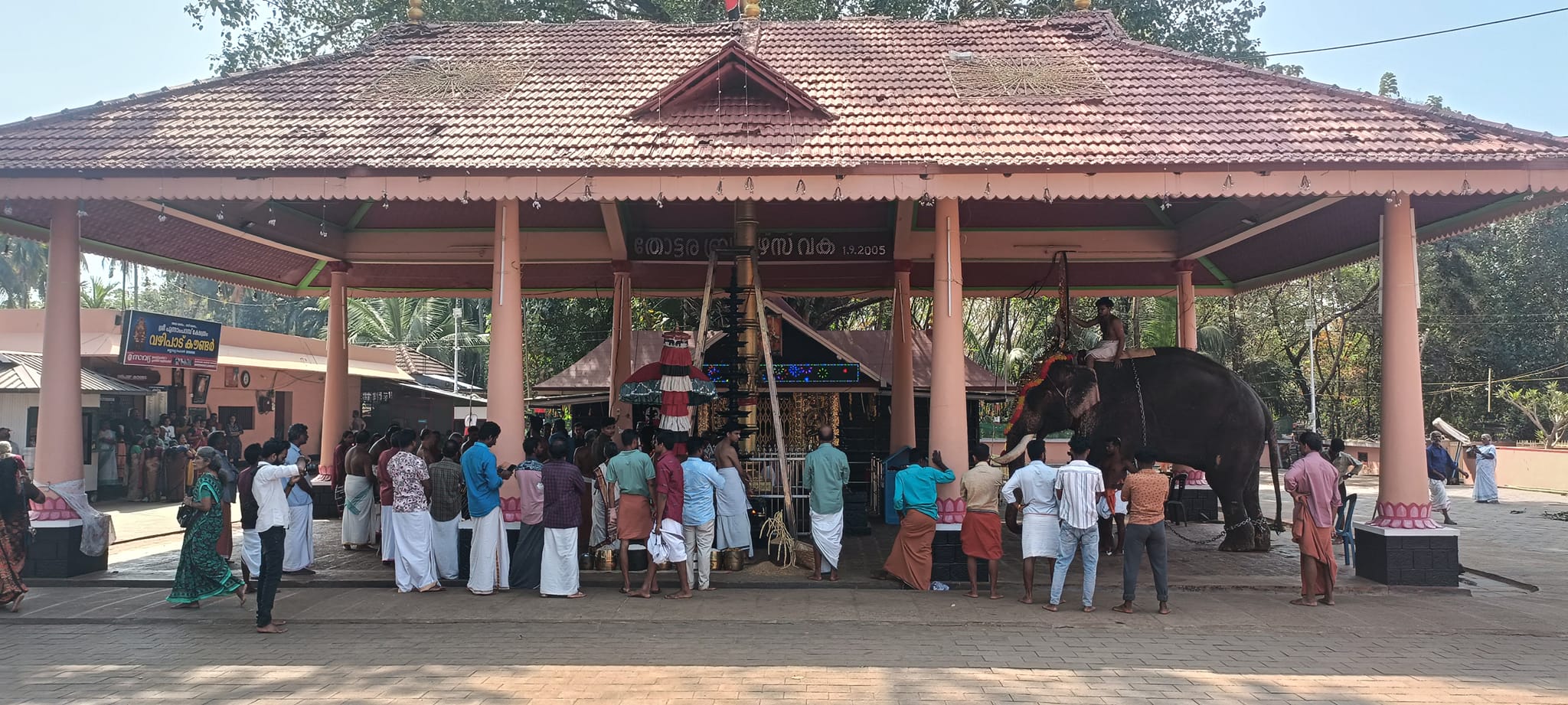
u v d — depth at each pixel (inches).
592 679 260.5
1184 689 251.6
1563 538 589.9
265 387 982.4
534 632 315.3
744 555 421.4
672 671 267.7
